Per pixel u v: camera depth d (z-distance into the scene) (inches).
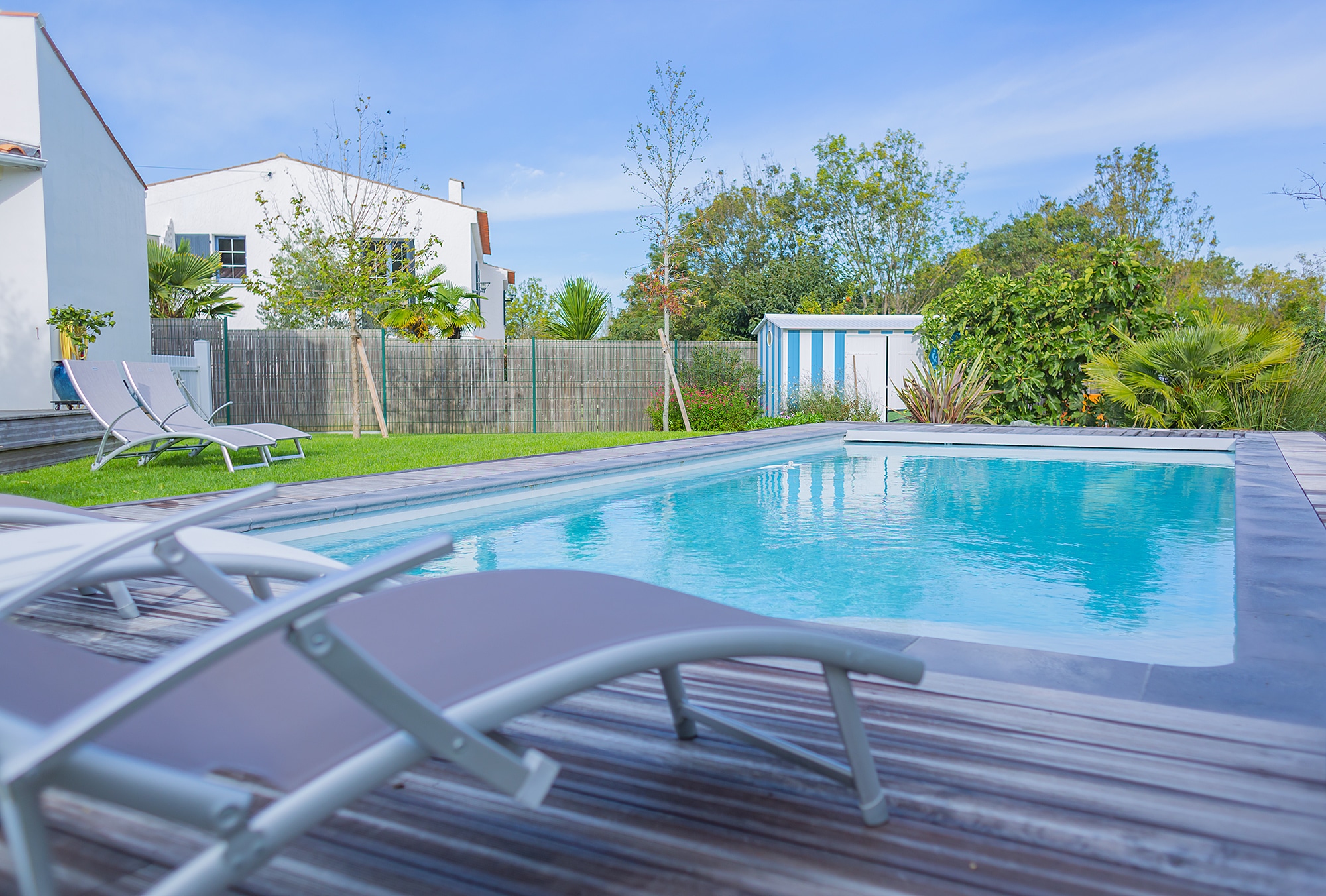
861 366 611.8
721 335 1166.3
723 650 52.4
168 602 122.3
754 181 1346.0
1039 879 52.2
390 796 63.6
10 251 404.5
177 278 762.8
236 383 587.5
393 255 547.2
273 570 91.1
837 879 52.5
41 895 34.9
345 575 39.5
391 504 232.1
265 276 879.7
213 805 35.9
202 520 59.2
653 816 60.3
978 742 72.0
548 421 605.0
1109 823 58.7
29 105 402.3
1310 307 910.4
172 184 865.5
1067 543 213.8
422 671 47.3
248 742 43.3
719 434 472.1
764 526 238.7
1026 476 337.4
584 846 56.6
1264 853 54.9
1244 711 78.2
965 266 1302.9
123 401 302.0
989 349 539.5
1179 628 142.7
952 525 239.1
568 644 50.1
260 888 52.2
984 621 147.3
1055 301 519.5
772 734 74.1
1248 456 302.7
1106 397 496.1
